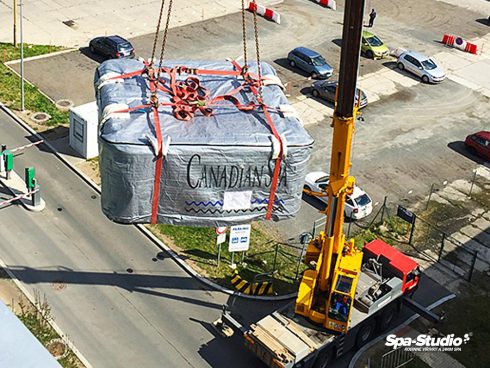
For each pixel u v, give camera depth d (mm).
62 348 24984
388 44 52969
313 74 46594
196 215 18828
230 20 54000
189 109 18750
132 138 17672
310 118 41906
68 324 26203
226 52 49000
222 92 20016
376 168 37812
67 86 42750
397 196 35875
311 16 56219
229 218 19000
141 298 27875
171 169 17922
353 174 37094
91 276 28641
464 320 28578
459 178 37906
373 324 26875
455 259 31922
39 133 37625
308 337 24672
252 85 20344
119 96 19141
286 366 23734
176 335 26375
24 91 41312
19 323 15539
